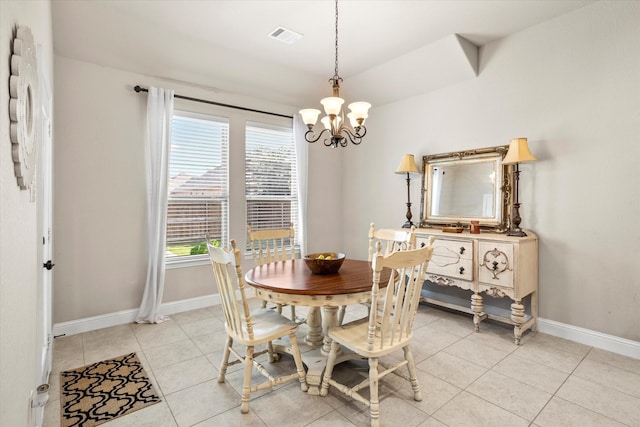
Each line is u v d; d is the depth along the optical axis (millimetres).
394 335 1857
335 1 2559
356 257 4770
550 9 2711
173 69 3314
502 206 3131
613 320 2557
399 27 2953
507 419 1760
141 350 2588
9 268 928
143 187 3260
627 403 1893
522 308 2672
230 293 1879
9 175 927
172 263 3441
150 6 2584
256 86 3885
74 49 2816
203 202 3658
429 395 1979
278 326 2053
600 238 2615
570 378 2162
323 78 4020
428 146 3824
